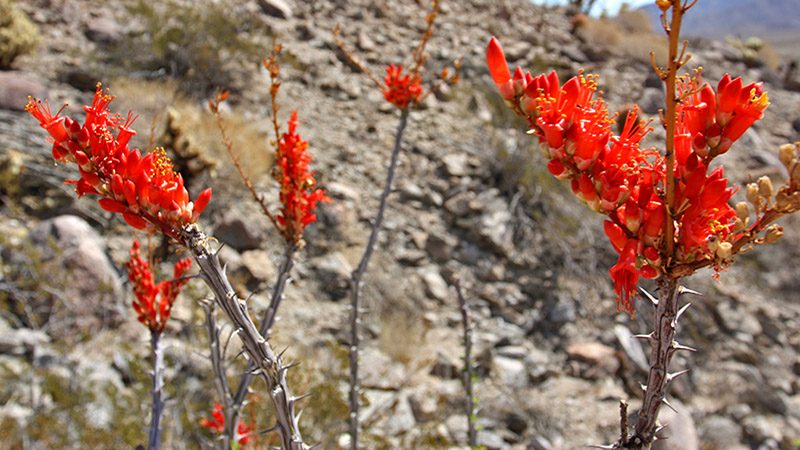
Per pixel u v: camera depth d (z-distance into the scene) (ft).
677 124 4.54
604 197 4.34
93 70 31.55
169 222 4.89
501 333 28.76
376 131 36.86
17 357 19.76
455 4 55.77
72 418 17.62
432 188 33.96
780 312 35.09
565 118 4.41
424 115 38.78
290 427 5.38
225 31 37.78
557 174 4.48
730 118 4.24
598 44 56.44
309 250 28.55
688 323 32.37
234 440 8.86
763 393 30.17
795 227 39.19
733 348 32.01
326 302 26.94
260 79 36.81
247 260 25.85
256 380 18.20
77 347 20.74
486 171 35.04
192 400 18.86
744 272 36.45
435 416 23.54
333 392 19.60
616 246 4.48
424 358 26.07
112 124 5.02
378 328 26.78
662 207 4.23
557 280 31.50
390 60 44.14
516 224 32.91
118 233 25.17
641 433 4.68
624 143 4.44
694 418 28.09
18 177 24.82
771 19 486.38
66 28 35.73
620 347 29.58
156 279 20.81
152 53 34.19
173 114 26.76
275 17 45.06
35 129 27.25
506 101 4.62
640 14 65.82
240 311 5.10
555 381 27.45
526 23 57.26
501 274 31.19
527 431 24.73
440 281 29.78
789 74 62.23
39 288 21.17
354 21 47.96
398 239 30.91
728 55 62.90
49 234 22.77
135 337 21.72
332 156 34.01
